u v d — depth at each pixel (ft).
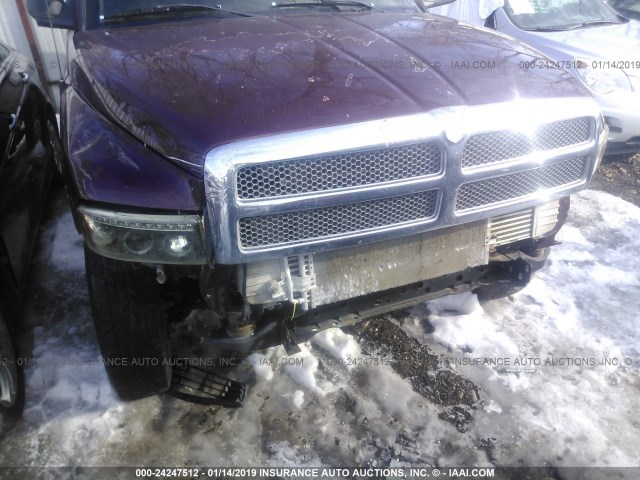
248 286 5.96
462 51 7.26
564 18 18.52
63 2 9.12
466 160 6.08
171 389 7.54
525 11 18.34
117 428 7.33
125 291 6.32
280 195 5.37
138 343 6.58
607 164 16.65
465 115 5.85
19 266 8.88
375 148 5.49
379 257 6.58
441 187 5.97
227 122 5.37
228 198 5.16
